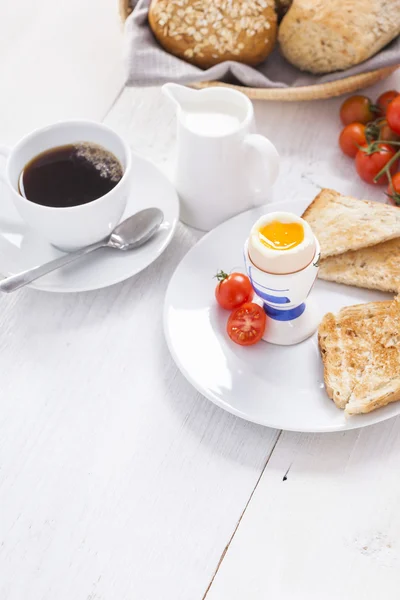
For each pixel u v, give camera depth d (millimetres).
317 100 887
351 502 660
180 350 707
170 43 857
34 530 657
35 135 744
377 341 695
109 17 966
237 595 633
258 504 662
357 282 739
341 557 643
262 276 678
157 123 871
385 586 633
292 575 638
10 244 760
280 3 884
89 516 661
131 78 844
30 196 733
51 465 681
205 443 687
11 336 738
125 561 645
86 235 737
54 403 707
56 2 977
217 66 837
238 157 753
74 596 635
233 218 774
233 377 694
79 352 729
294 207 780
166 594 634
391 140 815
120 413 701
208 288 740
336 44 838
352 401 668
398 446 680
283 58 893
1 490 672
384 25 829
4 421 700
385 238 742
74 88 900
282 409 677
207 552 646
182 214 799
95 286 734
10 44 940
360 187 819
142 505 664
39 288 732
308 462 676
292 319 717
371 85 891
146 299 757
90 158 754
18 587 638
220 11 840
